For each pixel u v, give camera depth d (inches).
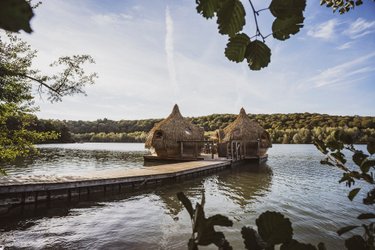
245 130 1180.5
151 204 450.6
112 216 381.7
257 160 1120.2
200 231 27.0
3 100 348.8
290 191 549.6
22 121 408.5
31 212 397.1
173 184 639.8
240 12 31.7
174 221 358.9
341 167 49.3
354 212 392.5
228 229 317.4
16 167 965.2
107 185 536.7
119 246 280.2
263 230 29.0
